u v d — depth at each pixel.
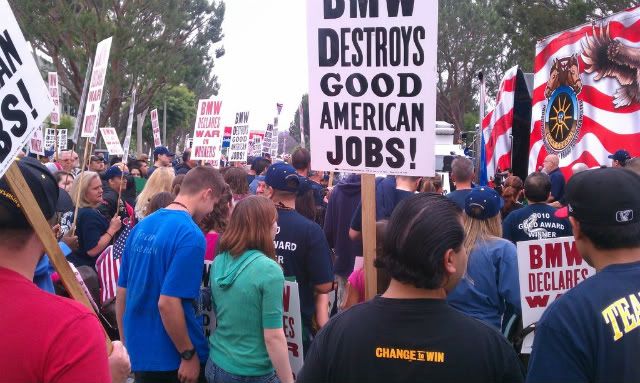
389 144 3.47
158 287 3.68
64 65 28.98
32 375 1.64
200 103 11.07
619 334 1.97
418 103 3.39
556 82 7.09
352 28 3.49
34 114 1.74
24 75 1.73
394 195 5.75
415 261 2.00
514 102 9.80
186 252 3.58
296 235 4.21
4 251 1.77
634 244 2.11
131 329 3.76
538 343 2.05
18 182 1.73
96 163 12.23
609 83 6.15
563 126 6.92
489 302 3.76
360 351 2.03
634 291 2.03
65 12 24.03
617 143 6.04
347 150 3.57
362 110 3.52
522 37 27.58
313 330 4.27
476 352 1.97
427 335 1.99
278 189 4.28
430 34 3.33
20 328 1.66
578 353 1.97
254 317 3.46
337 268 6.02
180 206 3.84
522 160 9.98
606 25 6.17
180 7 31.41
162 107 55.50
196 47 38.41
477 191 3.88
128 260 3.90
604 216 2.09
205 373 3.67
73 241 5.28
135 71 27.58
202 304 3.91
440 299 2.07
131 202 9.09
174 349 3.71
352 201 6.00
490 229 3.90
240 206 3.58
